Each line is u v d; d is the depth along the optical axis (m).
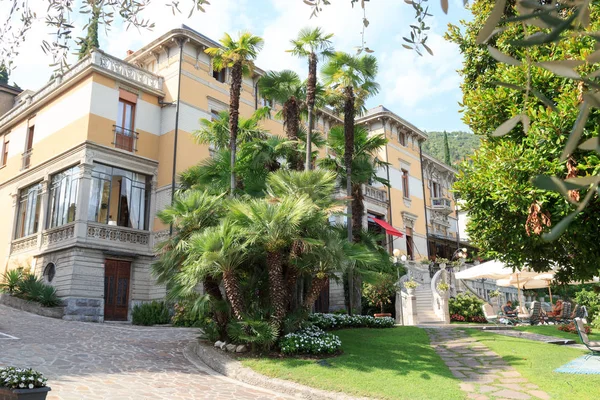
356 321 17.44
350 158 19.12
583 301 32.12
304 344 11.40
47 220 23.53
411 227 35.94
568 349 13.68
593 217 6.82
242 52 16.38
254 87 28.48
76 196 21.72
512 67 7.99
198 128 24.92
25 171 25.55
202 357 12.20
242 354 11.73
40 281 21.22
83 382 8.59
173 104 24.55
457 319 24.19
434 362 11.27
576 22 1.30
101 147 22.23
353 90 19.47
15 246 25.16
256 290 13.67
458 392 8.53
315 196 12.60
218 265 11.52
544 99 1.42
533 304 23.28
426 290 26.53
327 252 11.77
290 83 18.03
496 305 30.02
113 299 21.94
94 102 22.36
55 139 23.98
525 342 14.27
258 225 11.38
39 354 10.82
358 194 21.23
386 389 8.70
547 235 1.26
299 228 11.58
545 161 6.89
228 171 16.91
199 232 12.38
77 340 13.33
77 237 20.83
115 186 22.92
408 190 36.62
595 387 8.57
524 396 8.25
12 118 27.64
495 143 8.45
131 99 23.94
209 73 26.20
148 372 10.09
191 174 17.95
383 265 20.84
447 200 40.28
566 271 8.59
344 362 10.67
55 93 24.45
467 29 9.95
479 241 9.22
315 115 19.92
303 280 15.02
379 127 35.53
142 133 24.12
